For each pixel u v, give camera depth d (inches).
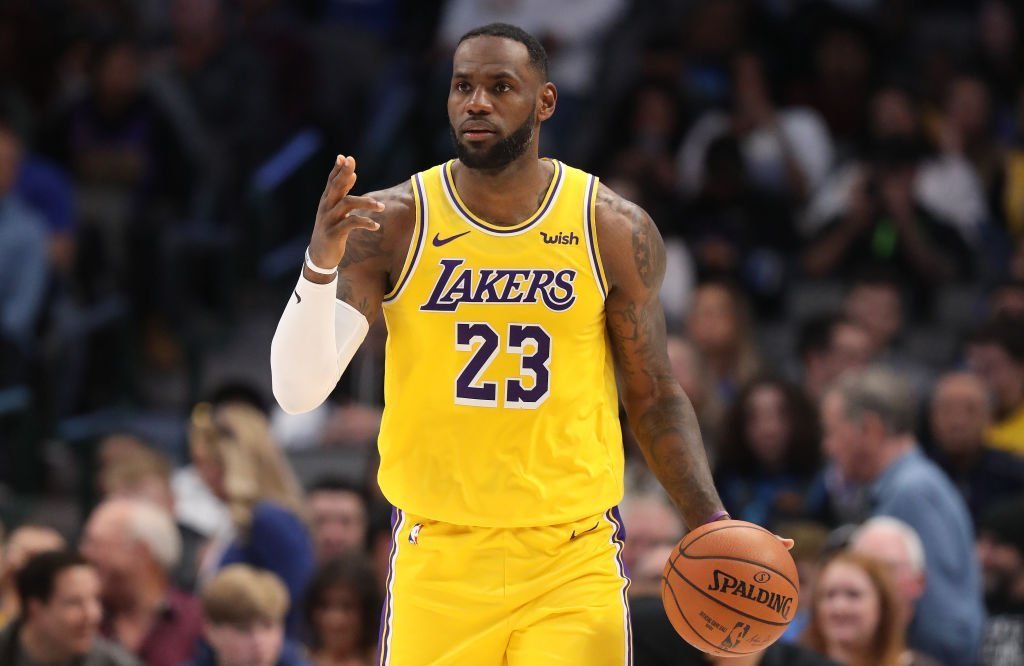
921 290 1482.5
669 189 1497.3
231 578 852.6
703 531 557.0
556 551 560.7
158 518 949.2
